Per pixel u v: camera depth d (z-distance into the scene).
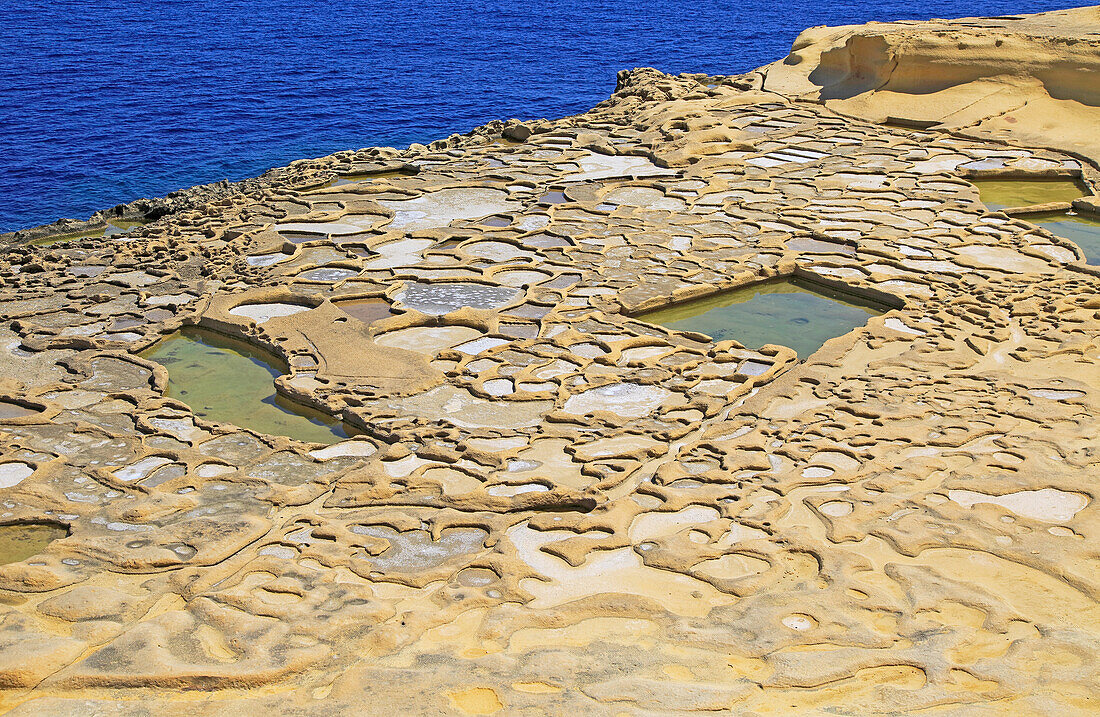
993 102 18.72
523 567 6.27
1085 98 18.09
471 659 5.07
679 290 11.50
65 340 10.25
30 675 4.86
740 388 9.12
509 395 8.97
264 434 8.41
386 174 17.98
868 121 19.44
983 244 13.10
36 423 8.52
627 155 17.73
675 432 8.26
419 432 8.27
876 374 9.34
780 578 6.05
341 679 4.86
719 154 17.55
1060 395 8.78
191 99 30.20
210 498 7.35
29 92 30.69
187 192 17.55
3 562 6.68
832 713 4.52
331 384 9.23
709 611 5.73
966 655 5.05
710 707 4.54
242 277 12.06
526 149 18.23
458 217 14.47
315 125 27.72
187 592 5.95
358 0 68.75
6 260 12.97
